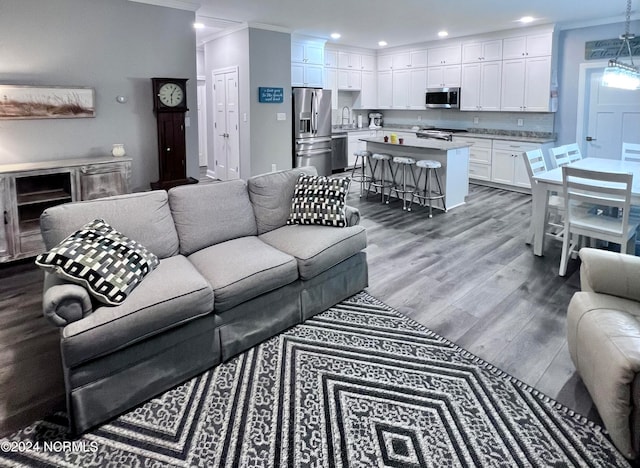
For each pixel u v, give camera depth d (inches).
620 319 76.5
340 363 96.6
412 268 151.6
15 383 89.7
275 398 85.3
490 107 293.6
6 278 142.2
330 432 76.5
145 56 195.8
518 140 271.9
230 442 74.5
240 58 261.4
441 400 84.5
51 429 77.7
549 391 87.0
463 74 306.2
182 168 204.1
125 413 81.8
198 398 85.6
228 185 124.2
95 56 181.9
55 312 74.0
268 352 101.0
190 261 108.5
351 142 356.5
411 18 240.5
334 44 337.4
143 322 80.7
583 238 162.4
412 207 241.9
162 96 193.8
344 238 121.0
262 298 103.0
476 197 265.4
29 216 161.5
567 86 266.2
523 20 246.4
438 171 234.4
